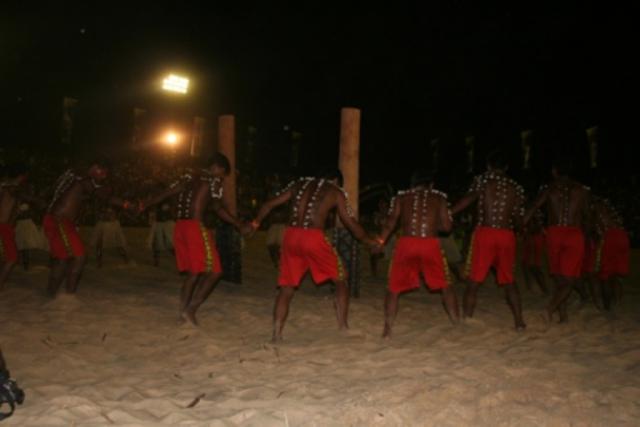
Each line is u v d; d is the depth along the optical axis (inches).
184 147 1471.5
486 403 152.6
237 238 379.2
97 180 293.0
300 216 237.0
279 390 168.2
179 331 244.5
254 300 321.4
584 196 276.2
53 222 289.7
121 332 240.4
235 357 207.9
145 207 274.8
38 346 212.4
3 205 307.1
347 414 142.8
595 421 143.3
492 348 225.1
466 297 267.0
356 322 274.2
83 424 137.3
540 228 375.6
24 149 1232.2
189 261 257.8
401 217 249.6
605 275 317.7
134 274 410.6
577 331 259.4
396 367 192.1
